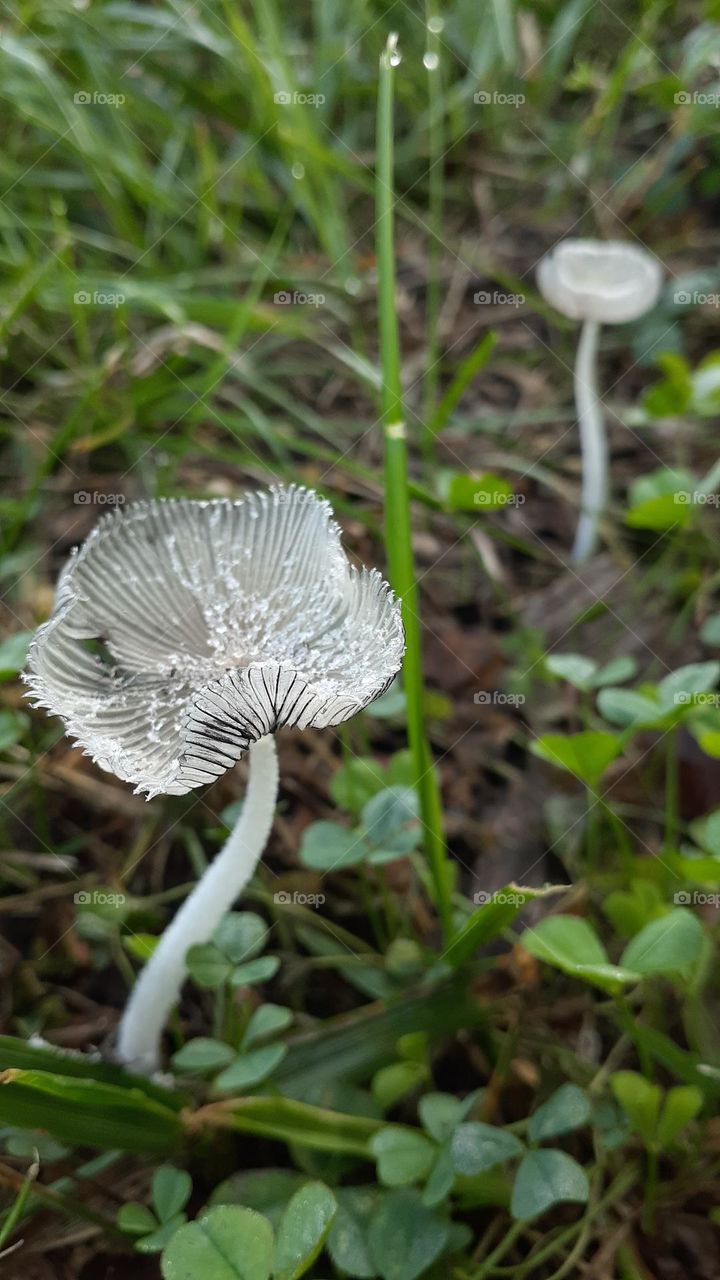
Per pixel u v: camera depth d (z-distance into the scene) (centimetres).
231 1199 9
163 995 10
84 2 20
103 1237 9
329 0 22
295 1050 10
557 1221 10
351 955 11
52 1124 8
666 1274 9
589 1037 11
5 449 17
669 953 8
